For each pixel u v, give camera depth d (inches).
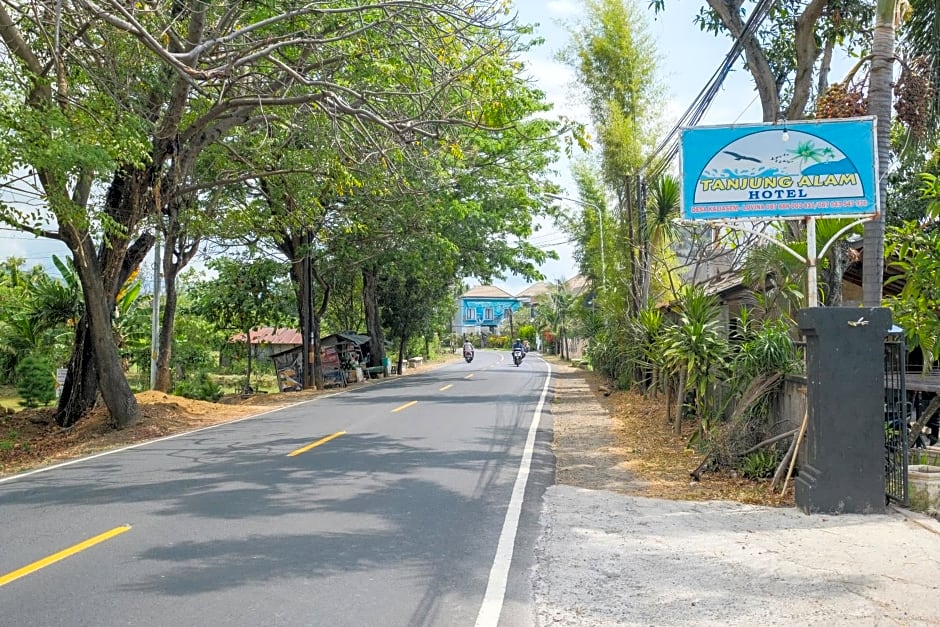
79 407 741.9
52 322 1058.1
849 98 419.2
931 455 365.1
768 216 372.5
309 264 1190.3
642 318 633.6
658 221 727.1
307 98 552.1
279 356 1373.0
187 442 561.0
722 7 516.7
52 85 545.0
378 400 874.1
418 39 532.4
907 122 412.5
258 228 965.8
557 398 903.7
